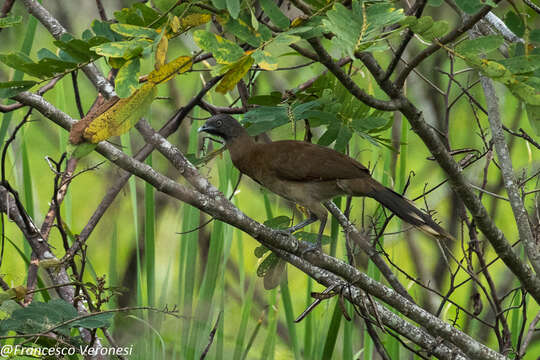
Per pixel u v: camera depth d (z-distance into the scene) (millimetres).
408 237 16219
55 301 7586
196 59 8344
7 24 7484
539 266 8422
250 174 10578
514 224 17906
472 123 17703
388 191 9602
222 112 10914
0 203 9438
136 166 7527
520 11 6703
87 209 18422
